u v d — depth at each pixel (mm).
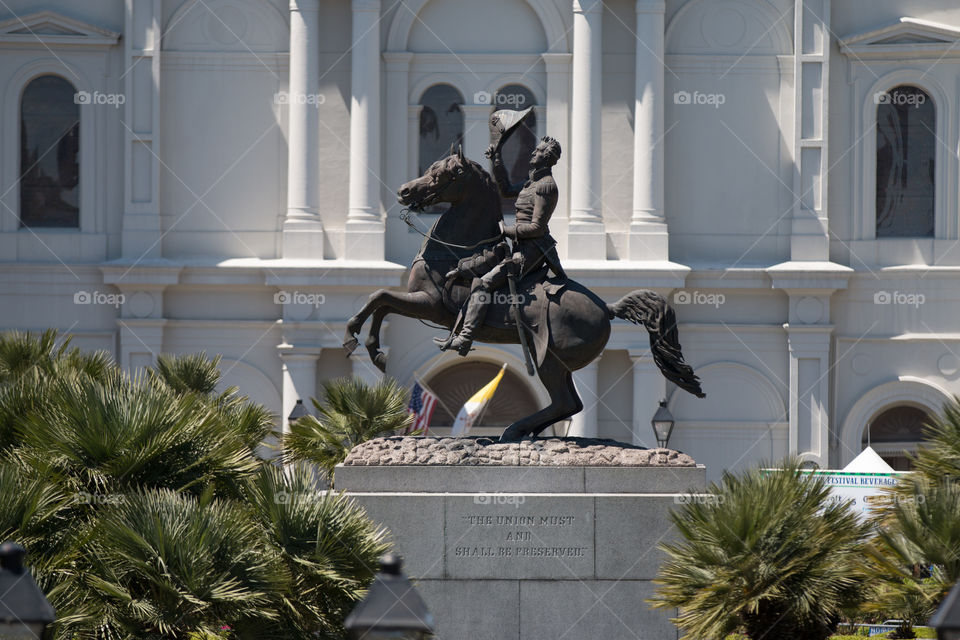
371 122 135375
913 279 138000
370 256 135125
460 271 57125
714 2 139250
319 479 78375
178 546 44781
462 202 57750
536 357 57125
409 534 54312
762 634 48125
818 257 137375
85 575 45500
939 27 136875
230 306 136250
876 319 138375
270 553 47094
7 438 54656
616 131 138750
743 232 139750
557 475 55062
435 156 139750
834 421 138625
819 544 48000
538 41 139375
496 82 138875
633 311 57844
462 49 139000
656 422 108812
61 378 56000
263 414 74312
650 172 136375
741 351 137875
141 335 134750
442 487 54969
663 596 51062
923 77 138375
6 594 37156
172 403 52812
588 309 57125
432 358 135875
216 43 137750
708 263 139000
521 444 56062
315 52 135750
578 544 54281
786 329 136625
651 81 136125
